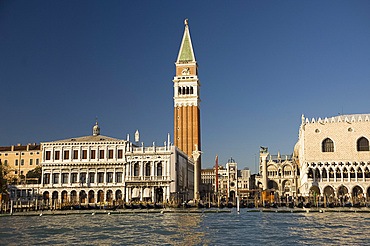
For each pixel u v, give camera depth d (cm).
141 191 12850
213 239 5466
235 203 13750
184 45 19438
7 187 13412
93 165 13050
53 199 13025
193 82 18838
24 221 8100
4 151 16962
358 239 5366
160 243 5181
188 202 14038
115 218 8625
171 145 13300
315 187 16312
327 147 15550
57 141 13288
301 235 5772
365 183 14988
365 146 15250
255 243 5134
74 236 5828
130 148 13025
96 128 15650
